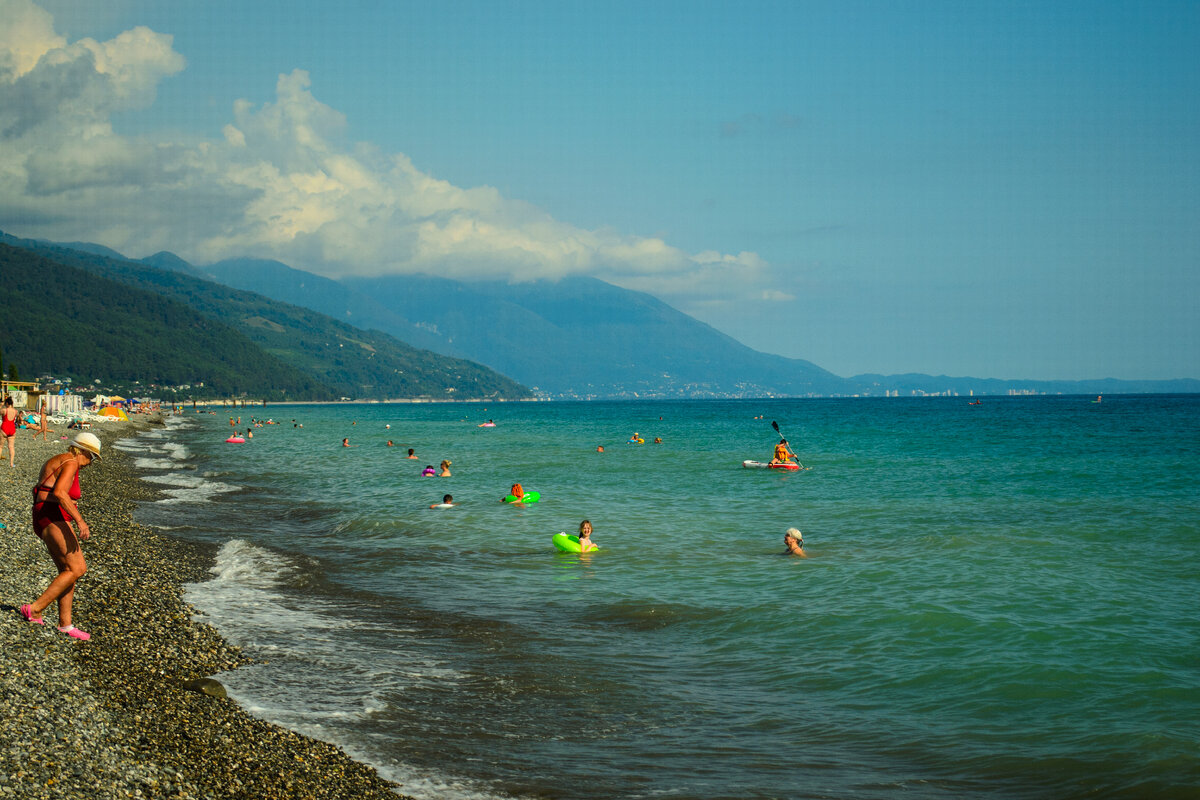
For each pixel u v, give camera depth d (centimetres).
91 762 712
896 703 1031
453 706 1010
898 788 812
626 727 962
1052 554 1870
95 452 1097
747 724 974
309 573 1761
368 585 1664
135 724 827
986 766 855
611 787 805
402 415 19038
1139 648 1191
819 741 926
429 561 1905
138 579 1561
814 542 2102
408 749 873
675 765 860
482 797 771
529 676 1128
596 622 1402
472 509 2728
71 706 828
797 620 1376
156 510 2669
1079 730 929
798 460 4769
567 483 3591
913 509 2653
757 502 2889
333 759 827
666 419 14288
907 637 1273
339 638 1279
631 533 2256
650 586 1642
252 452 5897
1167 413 13175
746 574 1730
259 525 2453
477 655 1216
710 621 1391
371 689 1052
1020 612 1384
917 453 5162
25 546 1598
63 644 1039
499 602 1533
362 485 3547
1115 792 788
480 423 12925
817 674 1136
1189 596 1483
